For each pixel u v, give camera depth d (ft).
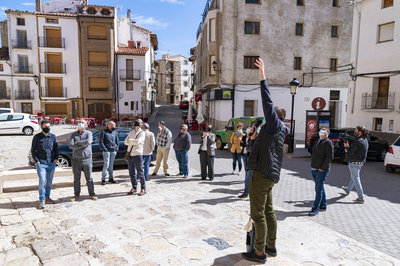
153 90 148.66
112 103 115.75
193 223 16.63
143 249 13.32
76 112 113.29
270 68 75.56
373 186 26.94
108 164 25.45
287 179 29.07
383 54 54.08
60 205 19.56
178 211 18.63
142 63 118.32
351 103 61.36
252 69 74.79
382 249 14.01
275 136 9.76
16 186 23.67
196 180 27.76
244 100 74.84
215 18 75.56
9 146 48.78
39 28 107.55
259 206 10.05
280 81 76.33
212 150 27.40
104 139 25.20
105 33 112.06
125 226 16.05
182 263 12.10
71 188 24.14
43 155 18.86
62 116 110.83
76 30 110.42
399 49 51.13
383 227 16.83
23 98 108.27
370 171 34.63
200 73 101.14
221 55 74.13
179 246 13.70
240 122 45.98
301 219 17.92
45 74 108.47
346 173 32.71
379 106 55.36
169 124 99.30
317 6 77.00
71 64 111.24
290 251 13.51
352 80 61.05
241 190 24.16
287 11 75.61
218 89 73.26
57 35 110.01
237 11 73.41
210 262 12.18
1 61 105.81
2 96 106.52
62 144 30.68
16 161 36.17
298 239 14.88
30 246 13.48
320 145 18.53
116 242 14.02
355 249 13.84
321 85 78.18
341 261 12.66
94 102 114.21
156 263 12.07
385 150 42.27
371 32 56.49
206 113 98.99
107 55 112.78
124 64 116.78
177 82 239.09
